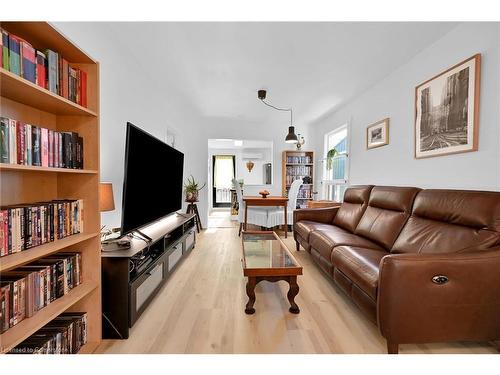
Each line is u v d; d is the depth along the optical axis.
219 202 8.77
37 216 1.10
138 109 2.69
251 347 1.40
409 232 1.96
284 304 1.90
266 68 2.77
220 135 5.17
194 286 2.20
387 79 2.94
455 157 2.02
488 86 1.75
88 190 1.39
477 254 1.27
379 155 3.12
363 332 1.55
